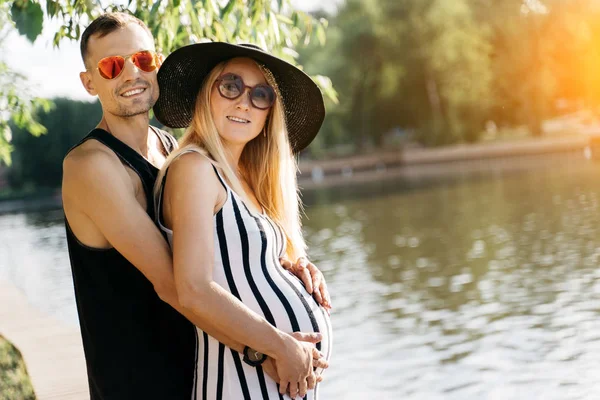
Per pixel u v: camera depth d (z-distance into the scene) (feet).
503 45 162.71
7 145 26.81
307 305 8.53
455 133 156.76
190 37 15.44
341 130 162.20
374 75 151.74
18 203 151.74
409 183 127.85
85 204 7.95
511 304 40.47
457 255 57.06
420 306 41.57
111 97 8.44
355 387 28.76
